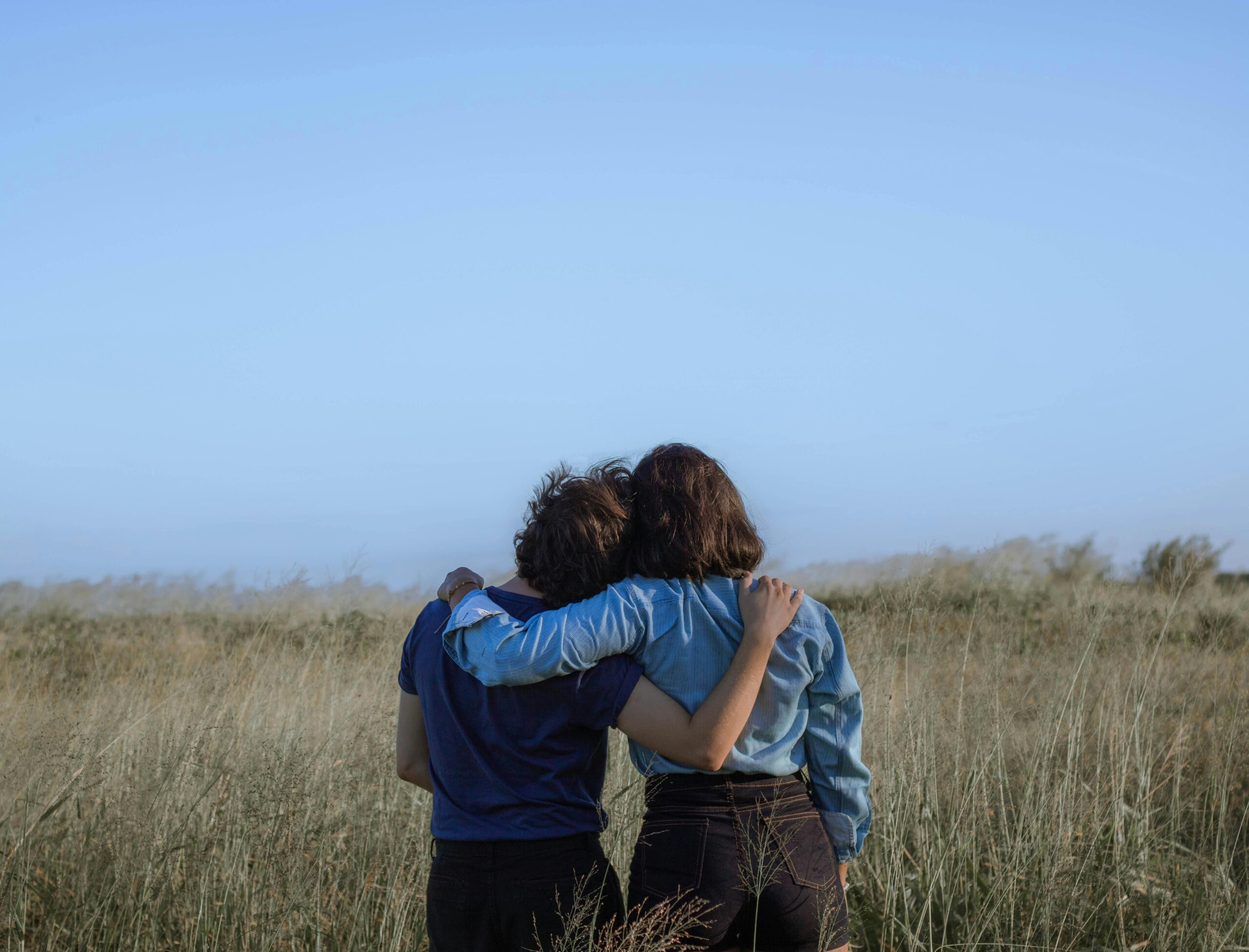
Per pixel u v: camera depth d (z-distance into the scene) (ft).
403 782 11.29
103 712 12.59
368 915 9.87
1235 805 12.80
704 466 6.86
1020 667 14.57
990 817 12.05
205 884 9.43
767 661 6.42
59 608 33.47
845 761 6.86
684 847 6.40
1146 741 13.21
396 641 17.22
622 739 11.60
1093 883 10.93
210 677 14.46
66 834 10.29
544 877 6.13
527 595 6.70
